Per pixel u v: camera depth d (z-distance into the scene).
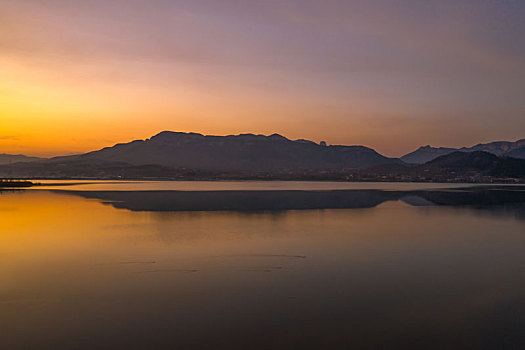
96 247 24.50
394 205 54.00
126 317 13.53
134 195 71.38
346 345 11.60
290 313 13.99
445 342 11.84
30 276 18.27
